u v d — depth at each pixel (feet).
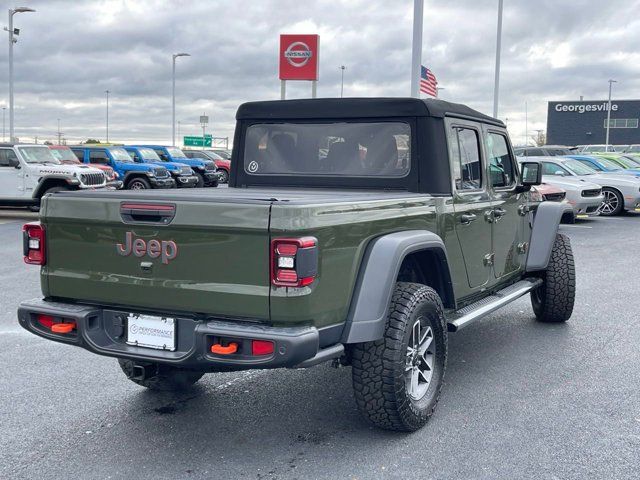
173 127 158.10
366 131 17.26
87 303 13.76
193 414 15.78
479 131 18.57
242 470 12.96
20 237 49.37
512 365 19.45
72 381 18.07
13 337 22.30
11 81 98.78
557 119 271.08
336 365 14.40
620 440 14.24
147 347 13.09
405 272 16.02
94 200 13.21
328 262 12.26
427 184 16.51
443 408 16.07
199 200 12.22
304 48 78.48
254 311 11.94
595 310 26.45
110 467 13.11
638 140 259.80
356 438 14.38
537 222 22.27
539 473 12.76
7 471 12.94
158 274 12.73
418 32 46.85
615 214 66.69
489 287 19.04
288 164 18.34
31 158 64.75
